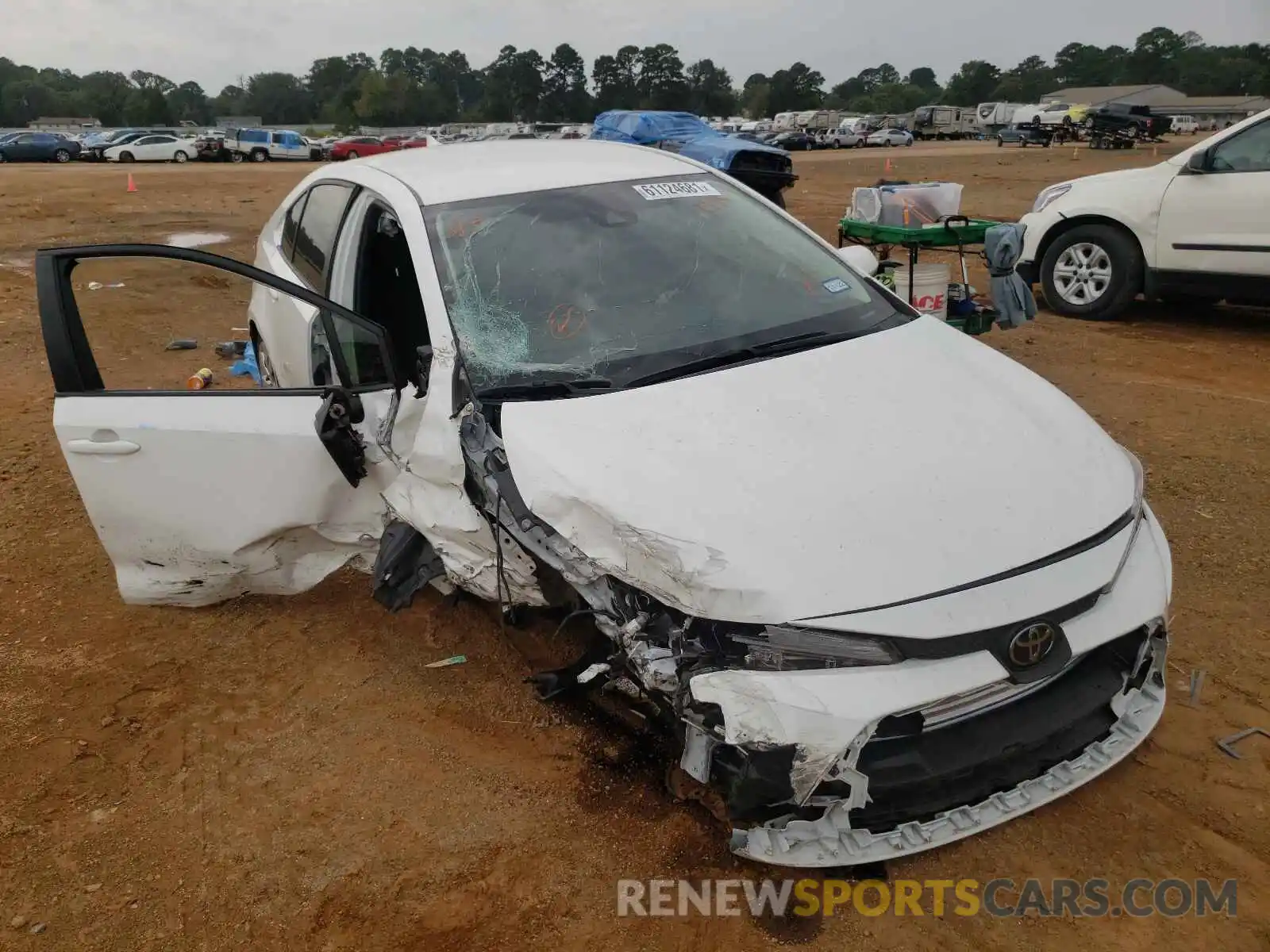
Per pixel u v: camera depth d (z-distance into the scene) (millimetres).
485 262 3365
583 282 3383
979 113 63125
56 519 4758
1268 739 3029
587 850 2717
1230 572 3961
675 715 2488
